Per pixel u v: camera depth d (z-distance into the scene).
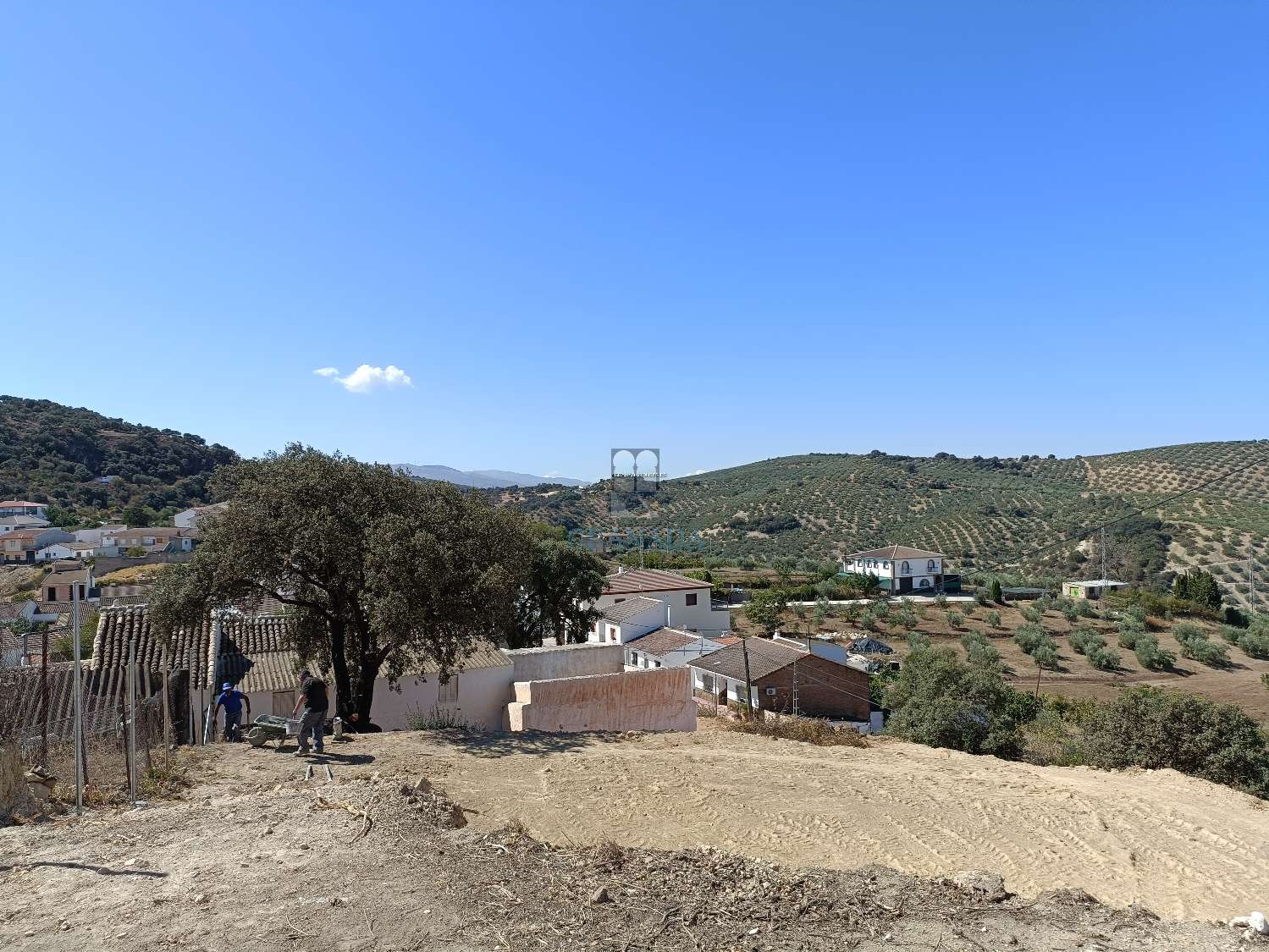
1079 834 10.93
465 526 16.84
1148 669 43.38
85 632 28.75
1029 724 28.11
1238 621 55.44
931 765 14.96
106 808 8.27
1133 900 8.63
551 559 34.72
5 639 16.48
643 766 13.02
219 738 13.53
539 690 17.14
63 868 6.31
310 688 11.88
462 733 14.95
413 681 19.73
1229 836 11.12
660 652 34.69
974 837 10.58
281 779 10.05
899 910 5.96
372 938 5.10
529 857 6.78
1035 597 64.12
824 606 56.28
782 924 5.61
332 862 6.45
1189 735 16.58
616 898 5.93
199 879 6.07
